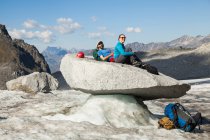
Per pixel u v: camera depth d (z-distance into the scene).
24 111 14.71
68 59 11.92
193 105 18.83
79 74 11.23
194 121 10.52
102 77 10.76
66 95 22.61
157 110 16.20
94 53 12.44
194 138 9.88
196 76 92.75
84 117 11.09
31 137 8.72
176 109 10.88
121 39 11.72
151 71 11.27
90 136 9.10
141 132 10.03
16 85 24.64
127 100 11.55
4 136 8.72
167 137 9.65
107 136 9.27
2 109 15.84
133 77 10.53
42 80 25.00
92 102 11.70
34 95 22.03
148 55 155.38
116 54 11.73
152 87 10.45
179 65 120.50
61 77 93.88
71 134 9.15
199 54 130.62
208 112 16.00
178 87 10.94
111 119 11.02
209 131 11.15
